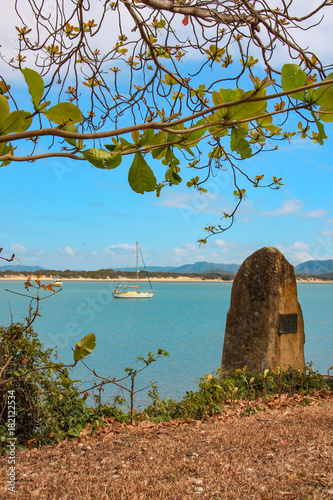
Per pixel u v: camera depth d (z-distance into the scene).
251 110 1.09
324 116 1.08
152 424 5.63
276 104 1.93
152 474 3.84
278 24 1.93
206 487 3.49
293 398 6.71
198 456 4.27
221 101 1.12
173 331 23.62
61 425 5.15
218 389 6.55
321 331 23.48
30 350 4.79
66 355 13.49
